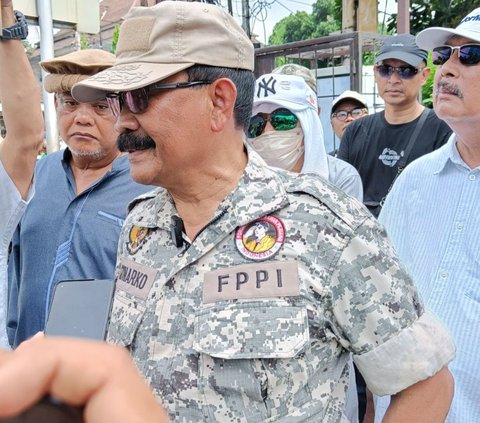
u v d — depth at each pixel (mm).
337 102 4855
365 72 6316
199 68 1227
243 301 1149
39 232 2230
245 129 1397
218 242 1217
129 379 227
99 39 17172
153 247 1324
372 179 3512
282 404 1120
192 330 1170
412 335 1173
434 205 1881
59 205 2250
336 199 1225
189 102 1222
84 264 2131
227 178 1274
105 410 212
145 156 1260
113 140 2275
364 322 1166
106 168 2350
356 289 1159
